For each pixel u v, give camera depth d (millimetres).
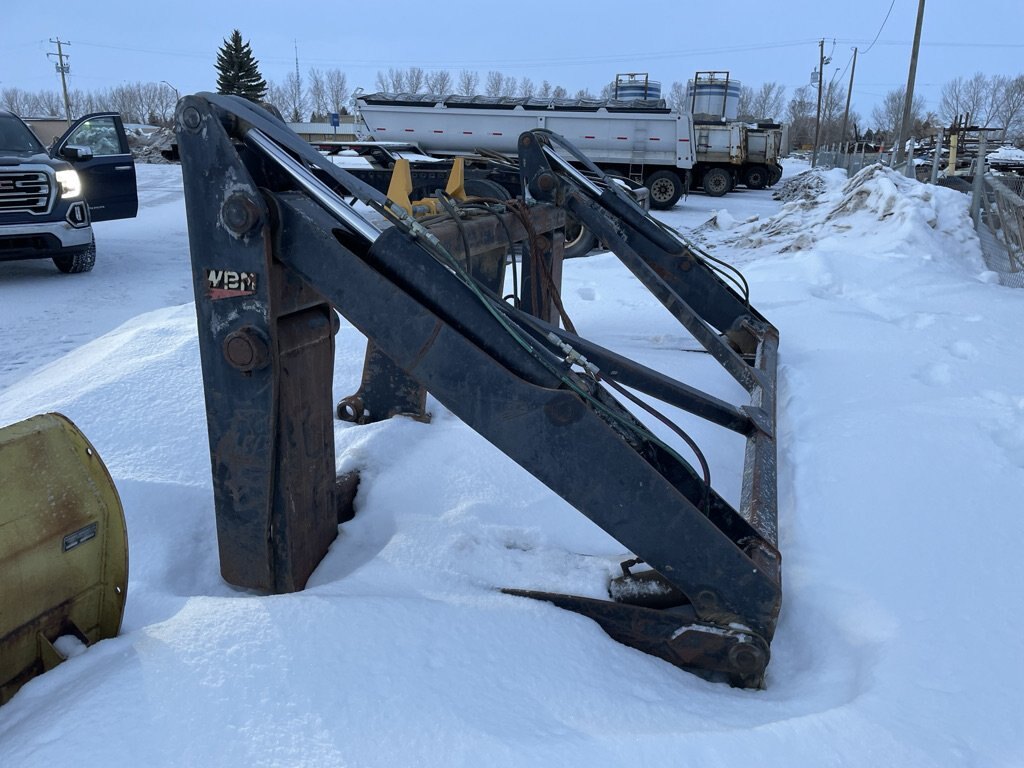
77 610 1857
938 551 2580
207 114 1946
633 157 19344
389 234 1988
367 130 19250
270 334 2072
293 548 2293
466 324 2014
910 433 3531
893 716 1756
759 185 28094
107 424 3324
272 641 1819
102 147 10352
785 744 1644
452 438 3303
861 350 5027
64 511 1772
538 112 18719
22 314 6852
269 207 2018
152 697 1628
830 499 2939
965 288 7004
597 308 6336
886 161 27047
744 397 4316
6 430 1718
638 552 2037
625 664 1967
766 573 2037
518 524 2658
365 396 3605
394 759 1528
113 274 8969
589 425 1975
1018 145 43938
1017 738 1717
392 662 1794
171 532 2633
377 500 2803
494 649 1904
